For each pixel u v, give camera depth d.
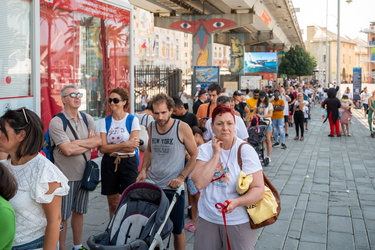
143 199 3.85
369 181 9.01
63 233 4.62
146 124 6.15
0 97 6.00
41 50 6.79
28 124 2.61
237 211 3.24
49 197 2.63
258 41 47.44
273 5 36.25
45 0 6.83
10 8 6.18
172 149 4.41
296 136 15.66
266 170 10.09
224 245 3.33
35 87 6.61
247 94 16.95
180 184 4.20
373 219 6.42
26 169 2.66
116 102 4.96
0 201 2.35
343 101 16.77
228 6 31.05
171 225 3.85
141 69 17.52
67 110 4.68
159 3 30.23
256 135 9.94
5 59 6.11
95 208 6.77
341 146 14.14
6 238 2.34
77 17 7.67
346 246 5.33
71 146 4.54
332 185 8.61
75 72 7.67
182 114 6.35
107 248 3.30
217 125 3.25
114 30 8.83
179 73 17.77
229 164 3.28
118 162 5.01
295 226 6.06
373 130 16.53
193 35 32.75
